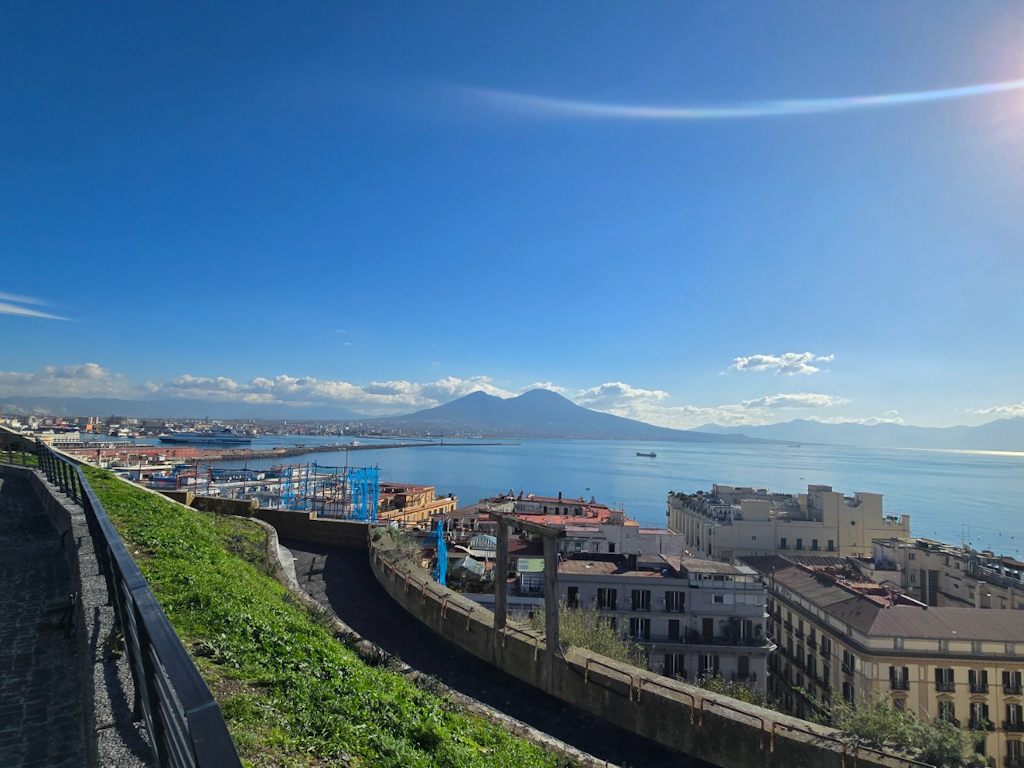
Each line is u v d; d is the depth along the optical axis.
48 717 5.34
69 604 7.81
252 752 4.68
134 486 20.19
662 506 160.00
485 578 39.31
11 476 23.69
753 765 9.17
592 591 40.81
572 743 9.73
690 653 39.38
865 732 12.34
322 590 16.62
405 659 12.45
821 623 42.84
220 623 7.31
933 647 36.16
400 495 81.50
